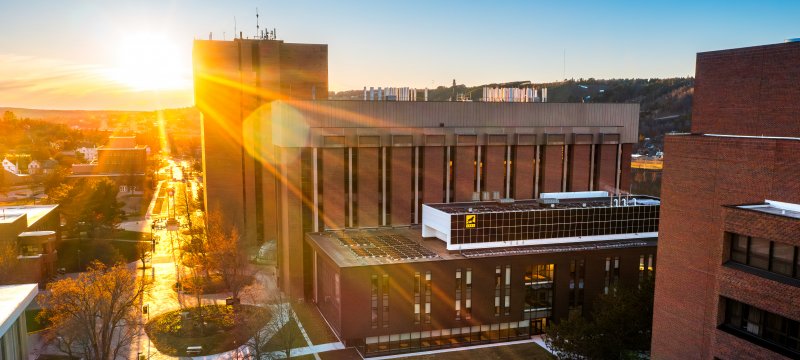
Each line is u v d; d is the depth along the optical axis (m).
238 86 124.38
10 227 98.50
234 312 87.38
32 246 102.56
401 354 75.25
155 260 124.19
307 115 91.69
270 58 125.69
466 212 82.81
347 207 95.38
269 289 101.19
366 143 94.38
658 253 52.22
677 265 50.00
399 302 74.94
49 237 104.62
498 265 78.62
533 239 84.06
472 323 78.31
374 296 74.00
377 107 95.44
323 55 129.88
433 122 98.75
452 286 76.88
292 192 92.38
